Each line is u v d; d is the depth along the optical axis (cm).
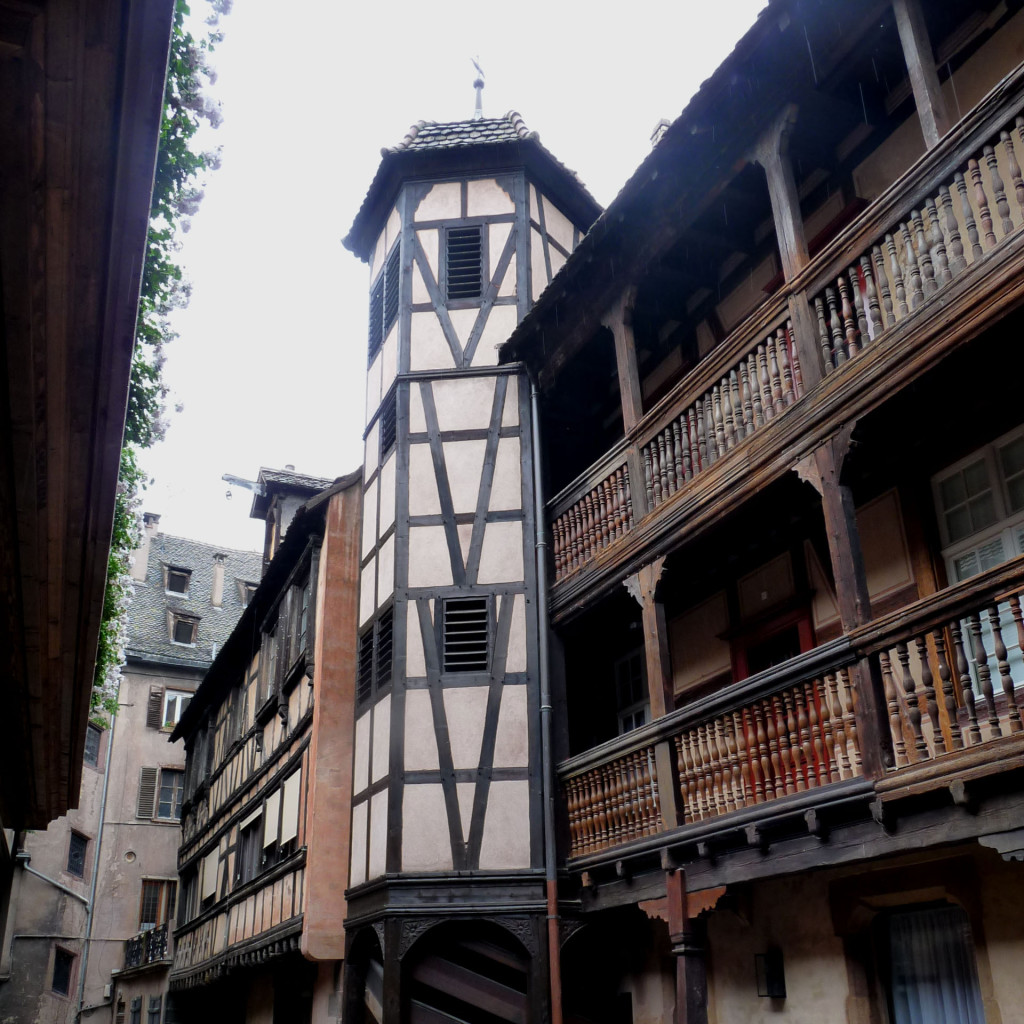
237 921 1850
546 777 1128
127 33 323
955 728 662
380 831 1188
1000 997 757
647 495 1042
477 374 1344
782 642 1068
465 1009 1102
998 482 844
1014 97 673
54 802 1220
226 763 2172
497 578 1237
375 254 1572
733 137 957
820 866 772
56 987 2780
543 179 1486
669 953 1061
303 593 1744
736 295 1170
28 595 679
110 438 551
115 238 407
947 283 707
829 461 795
